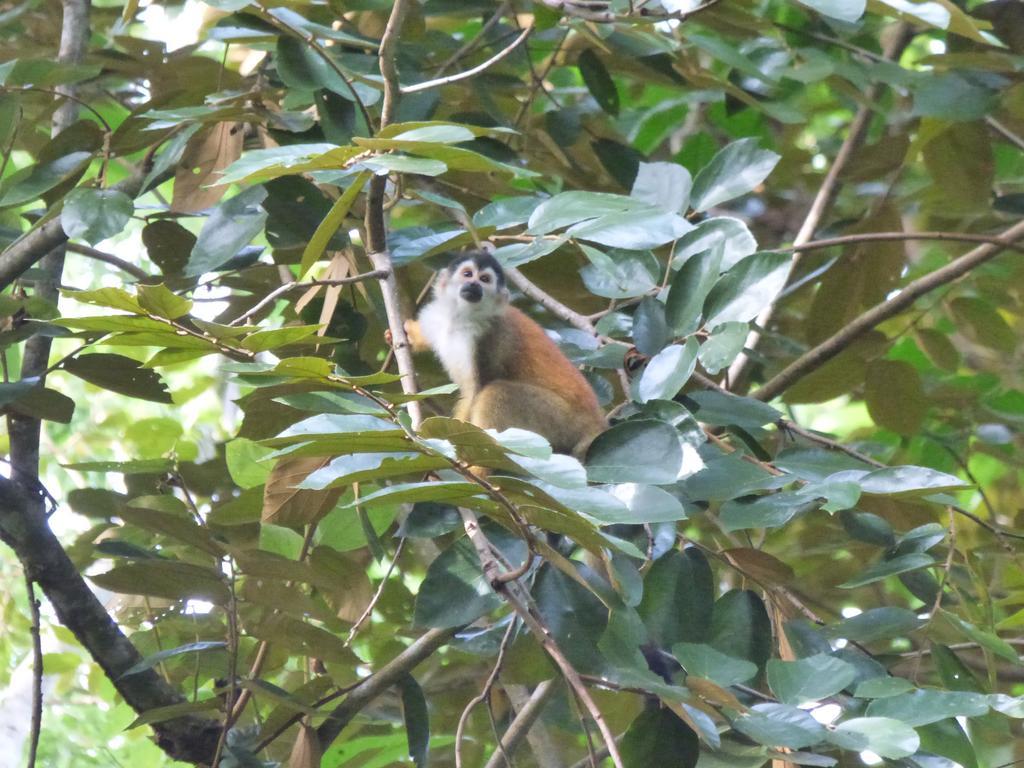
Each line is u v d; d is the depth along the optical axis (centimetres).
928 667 1099
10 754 1464
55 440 1834
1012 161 1614
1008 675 1162
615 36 1185
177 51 1158
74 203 875
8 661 1425
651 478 695
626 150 1265
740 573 890
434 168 647
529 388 1187
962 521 1275
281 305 1505
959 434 1462
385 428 554
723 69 1482
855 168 1397
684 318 882
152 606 1125
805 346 1402
